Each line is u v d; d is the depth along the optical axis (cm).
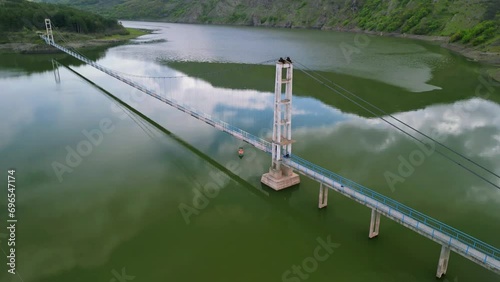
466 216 3164
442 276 2477
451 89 6738
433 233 2423
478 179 3753
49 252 2789
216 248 2827
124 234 2988
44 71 8694
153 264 2666
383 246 2805
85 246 2848
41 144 4678
